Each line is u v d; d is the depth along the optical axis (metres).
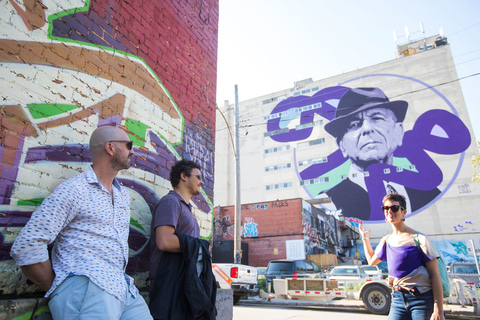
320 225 27.17
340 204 38.62
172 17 4.02
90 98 2.68
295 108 46.34
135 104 3.17
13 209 1.99
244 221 25.69
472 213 32.72
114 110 2.90
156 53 3.61
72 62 2.57
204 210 4.06
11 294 1.92
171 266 2.33
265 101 49.31
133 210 2.91
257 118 48.94
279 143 45.91
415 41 45.88
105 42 2.93
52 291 1.59
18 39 2.19
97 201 1.86
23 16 2.25
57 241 1.74
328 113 43.56
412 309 2.43
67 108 2.46
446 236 33.00
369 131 39.97
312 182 41.66
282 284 11.06
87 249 1.72
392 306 2.59
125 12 3.23
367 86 42.31
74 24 2.64
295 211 23.91
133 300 1.90
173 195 2.73
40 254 1.54
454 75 38.34
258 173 45.88
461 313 8.38
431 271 2.40
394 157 37.72
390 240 2.74
